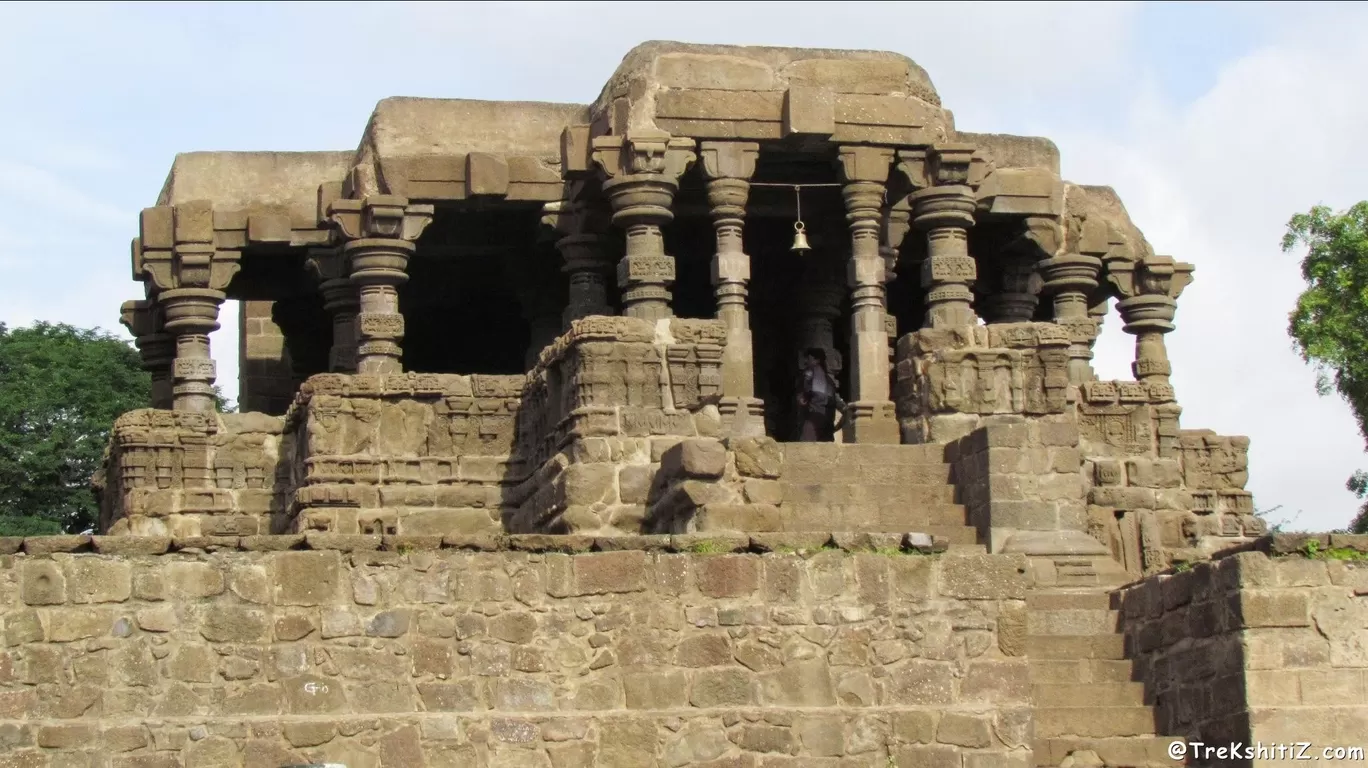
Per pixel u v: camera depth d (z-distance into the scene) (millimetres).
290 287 41750
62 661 23812
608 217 38000
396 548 24641
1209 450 39031
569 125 38281
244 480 37500
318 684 24188
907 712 25062
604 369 32750
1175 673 26500
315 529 34969
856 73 36875
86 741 23656
